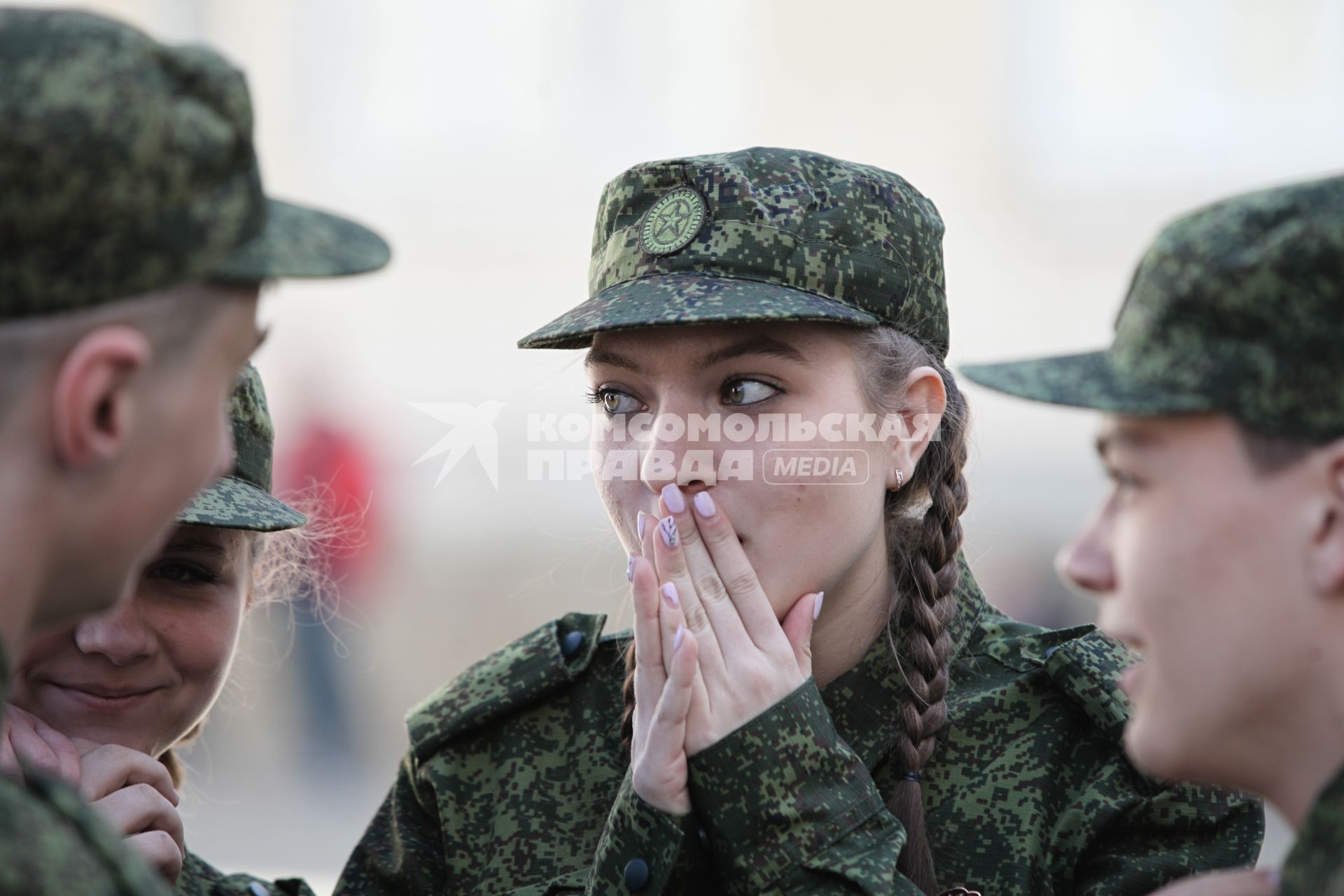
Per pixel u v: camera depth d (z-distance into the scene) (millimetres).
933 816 8086
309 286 40469
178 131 5055
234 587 8031
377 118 44281
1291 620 5422
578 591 29531
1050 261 45500
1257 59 46219
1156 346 5684
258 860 22766
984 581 30250
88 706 7594
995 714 8328
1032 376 6039
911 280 8164
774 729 7484
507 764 8875
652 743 7527
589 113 44500
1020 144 45750
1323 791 5254
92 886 4777
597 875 7668
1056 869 7902
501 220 43562
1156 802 7867
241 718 26953
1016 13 45781
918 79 45656
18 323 4934
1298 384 5301
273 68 44000
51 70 4867
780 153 8070
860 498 7926
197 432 5402
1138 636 5801
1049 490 34000
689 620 7684
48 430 5027
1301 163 45719
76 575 5305
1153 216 45719
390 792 9344
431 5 44344
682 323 7348
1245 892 5645
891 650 8406
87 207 4887
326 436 29203
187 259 5113
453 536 30516
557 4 44375
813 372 7762
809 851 7336
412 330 41312
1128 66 46094
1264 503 5434
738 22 44812
